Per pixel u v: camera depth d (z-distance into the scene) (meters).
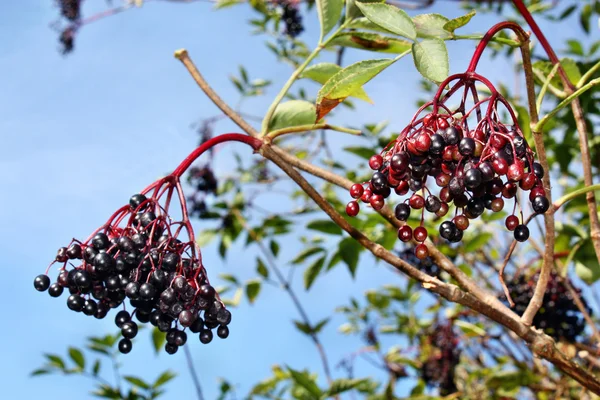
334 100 0.56
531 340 0.59
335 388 0.88
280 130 0.62
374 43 0.66
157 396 1.08
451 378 1.09
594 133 0.98
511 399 1.07
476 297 0.60
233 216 1.31
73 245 0.56
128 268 0.55
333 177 0.63
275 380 1.22
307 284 0.90
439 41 0.53
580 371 0.59
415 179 0.53
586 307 0.82
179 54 0.64
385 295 1.36
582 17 1.14
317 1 0.66
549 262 0.58
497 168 0.51
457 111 0.53
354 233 0.60
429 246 0.62
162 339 1.07
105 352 1.10
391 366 1.28
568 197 0.57
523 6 0.59
